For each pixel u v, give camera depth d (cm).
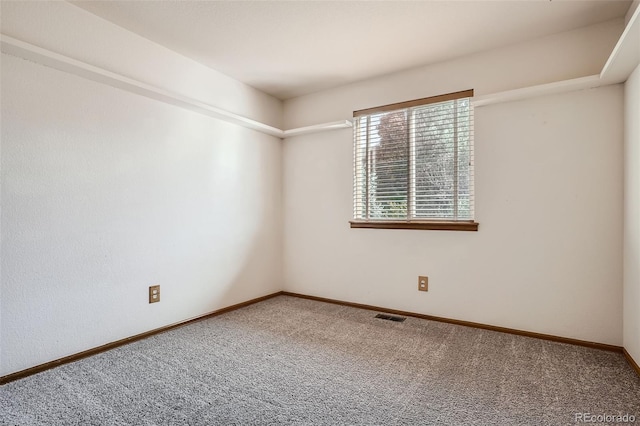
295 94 346
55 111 189
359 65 276
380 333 242
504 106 242
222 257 295
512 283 240
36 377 174
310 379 173
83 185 201
